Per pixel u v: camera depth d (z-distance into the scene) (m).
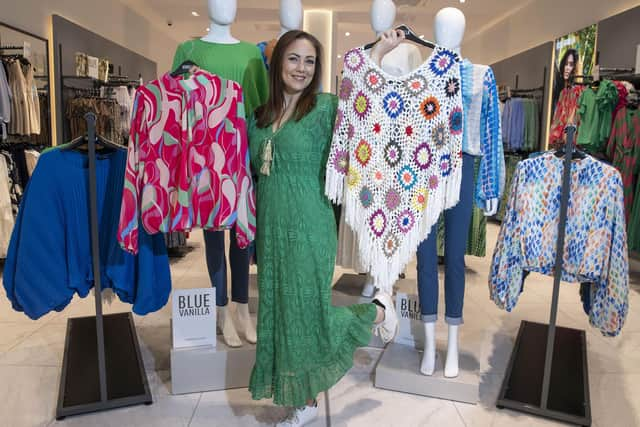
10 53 4.86
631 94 4.56
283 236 1.83
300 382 1.86
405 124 1.97
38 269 2.10
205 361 2.27
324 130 1.88
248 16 8.31
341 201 1.94
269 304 1.90
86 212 2.18
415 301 2.52
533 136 6.81
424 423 2.06
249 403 2.20
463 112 2.10
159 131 1.94
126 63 7.91
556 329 3.02
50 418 2.05
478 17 8.20
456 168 1.94
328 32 8.17
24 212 2.08
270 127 1.90
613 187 2.17
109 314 3.13
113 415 2.08
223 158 1.95
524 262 2.33
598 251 2.20
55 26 5.65
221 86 1.97
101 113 6.23
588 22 5.81
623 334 3.06
